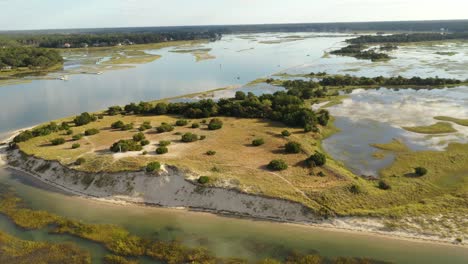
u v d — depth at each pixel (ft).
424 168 148.46
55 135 200.23
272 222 120.26
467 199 124.88
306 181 136.98
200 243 109.50
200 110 237.04
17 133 223.51
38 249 107.04
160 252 105.09
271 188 131.44
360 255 101.96
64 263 100.99
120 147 165.37
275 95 272.72
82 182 148.05
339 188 130.41
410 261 99.14
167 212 129.08
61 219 124.06
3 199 139.33
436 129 204.85
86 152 168.66
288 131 201.16
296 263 99.09
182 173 141.59
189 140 182.50
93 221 123.24
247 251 105.19
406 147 180.75
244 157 160.56
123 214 128.06
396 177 146.51
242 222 120.88
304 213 121.08
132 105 254.88
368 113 245.24
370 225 114.52
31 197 141.28
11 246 108.78
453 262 98.43
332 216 118.62
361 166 160.76
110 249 106.93
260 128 208.33
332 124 222.69
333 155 174.29
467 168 152.15
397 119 228.43
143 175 143.02
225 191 132.16
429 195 130.72
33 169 163.22
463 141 184.34
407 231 111.14
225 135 194.08
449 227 111.34
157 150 164.25
